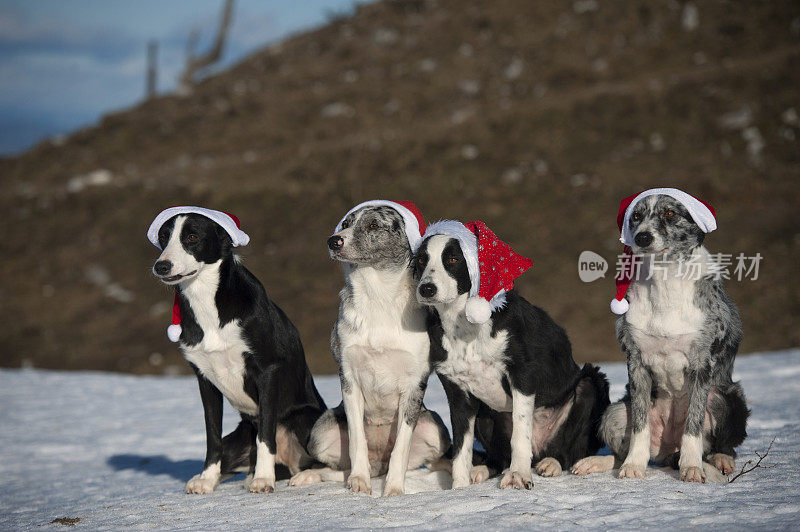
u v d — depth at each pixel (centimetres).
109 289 2314
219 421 621
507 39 3175
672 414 561
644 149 2377
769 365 1209
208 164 2898
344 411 613
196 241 582
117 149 3142
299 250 2267
